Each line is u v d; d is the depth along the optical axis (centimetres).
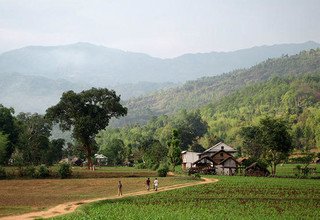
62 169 11512
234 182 9638
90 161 14425
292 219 4706
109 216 4747
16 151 17038
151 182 10044
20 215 4959
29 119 18412
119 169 15600
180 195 7112
